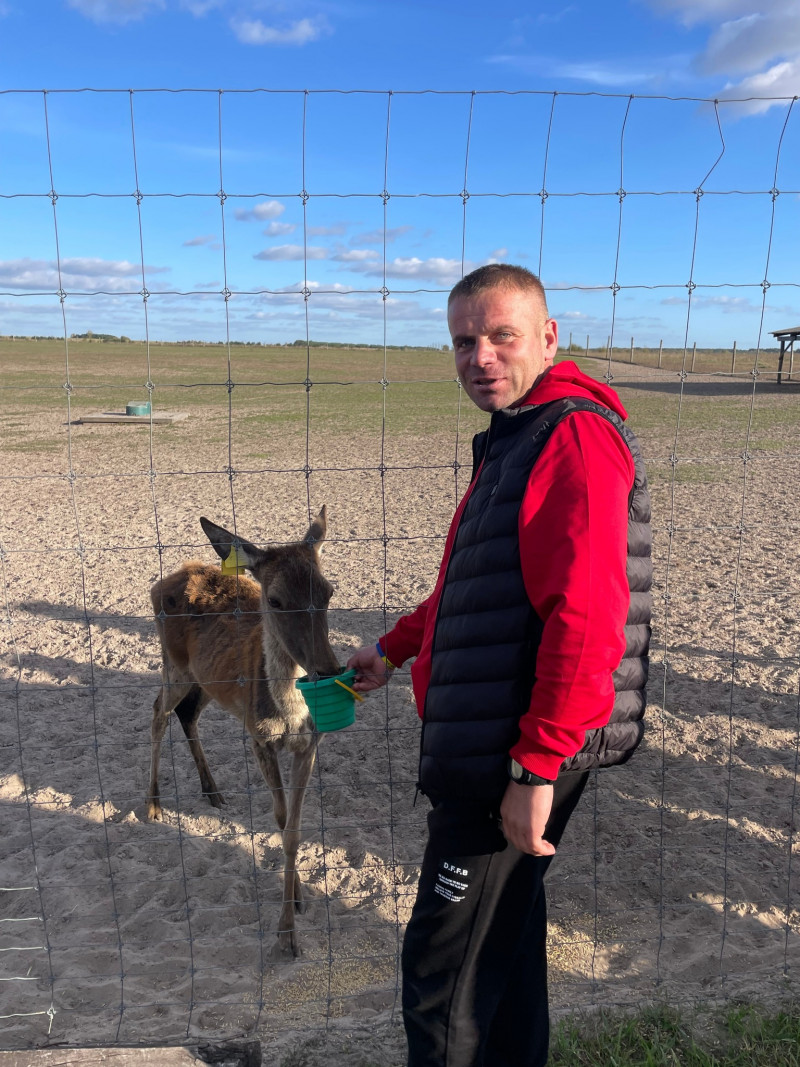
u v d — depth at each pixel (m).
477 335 2.38
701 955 3.44
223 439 20.33
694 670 6.29
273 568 3.91
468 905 2.33
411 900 3.95
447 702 2.28
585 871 4.09
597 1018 3.04
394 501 12.66
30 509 12.62
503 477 2.21
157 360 42.03
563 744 2.03
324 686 3.20
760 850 4.21
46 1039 3.06
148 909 3.94
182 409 27.80
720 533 10.06
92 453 18.47
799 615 7.38
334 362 38.16
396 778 5.04
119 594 8.46
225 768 5.27
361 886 4.09
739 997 3.14
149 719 5.85
